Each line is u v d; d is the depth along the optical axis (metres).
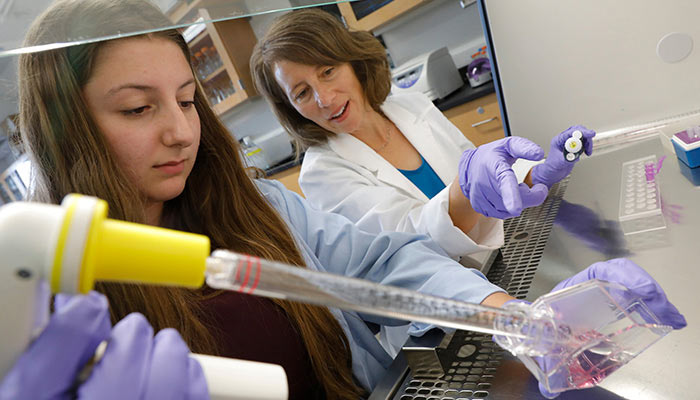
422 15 3.18
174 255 0.30
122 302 0.76
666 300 0.54
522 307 0.53
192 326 0.81
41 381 0.30
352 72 1.68
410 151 1.87
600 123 1.33
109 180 0.76
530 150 0.90
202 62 3.61
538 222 1.05
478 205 1.00
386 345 1.26
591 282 0.52
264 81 1.77
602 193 1.06
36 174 0.81
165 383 0.34
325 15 1.58
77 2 0.51
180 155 0.81
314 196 1.70
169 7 0.56
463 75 3.23
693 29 1.18
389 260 1.00
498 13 1.31
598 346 0.51
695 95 1.22
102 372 0.33
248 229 0.99
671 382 0.51
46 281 0.28
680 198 0.90
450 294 0.81
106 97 0.74
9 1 0.47
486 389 0.59
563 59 1.30
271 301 0.92
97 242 0.28
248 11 0.63
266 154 3.76
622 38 1.23
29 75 0.73
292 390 0.88
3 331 0.28
